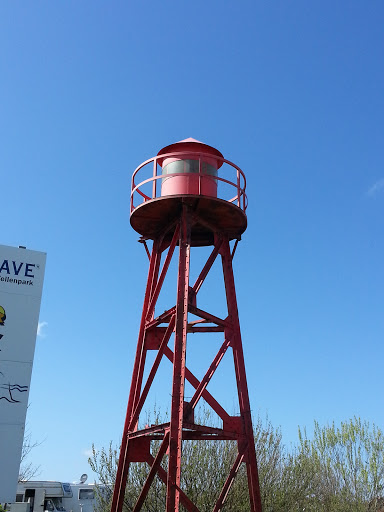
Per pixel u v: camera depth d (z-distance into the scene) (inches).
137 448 643.5
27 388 595.5
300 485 1099.3
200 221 665.6
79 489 1619.1
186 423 562.9
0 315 605.3
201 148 693.9
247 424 620.4
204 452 960.9
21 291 621.0
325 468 1374.3
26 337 609.3
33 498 1558.8
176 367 574.6
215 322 644.1
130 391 663.8
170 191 660.1
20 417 585.0
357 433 1412.4
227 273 684.1
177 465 538.0
